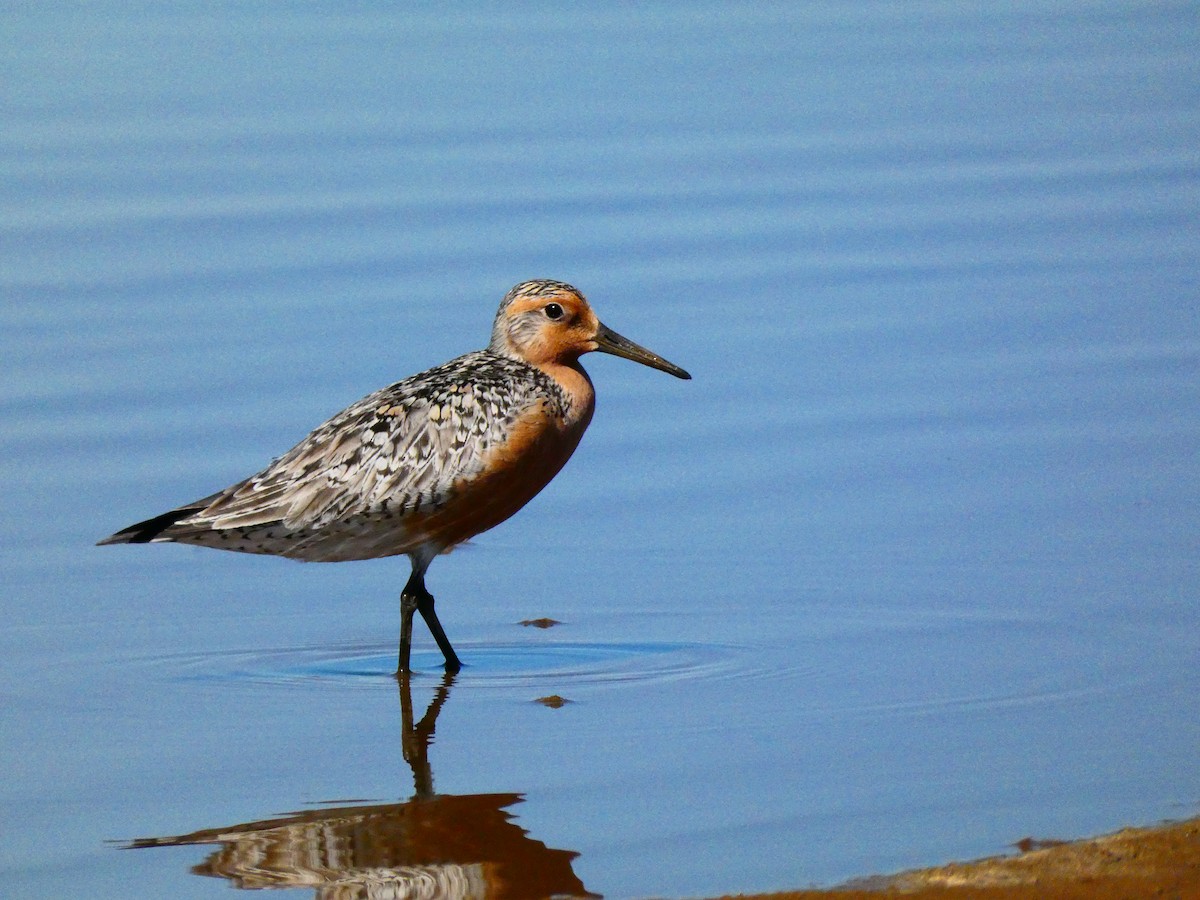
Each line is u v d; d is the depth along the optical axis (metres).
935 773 12.12
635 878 10.82
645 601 15.68
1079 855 10.80
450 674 14.39
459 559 16.78
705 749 12.66
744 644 14.70
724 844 11.20
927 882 10.54
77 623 15.33
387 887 10.86
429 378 15.09
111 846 11.45
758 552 16.45
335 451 14.66
